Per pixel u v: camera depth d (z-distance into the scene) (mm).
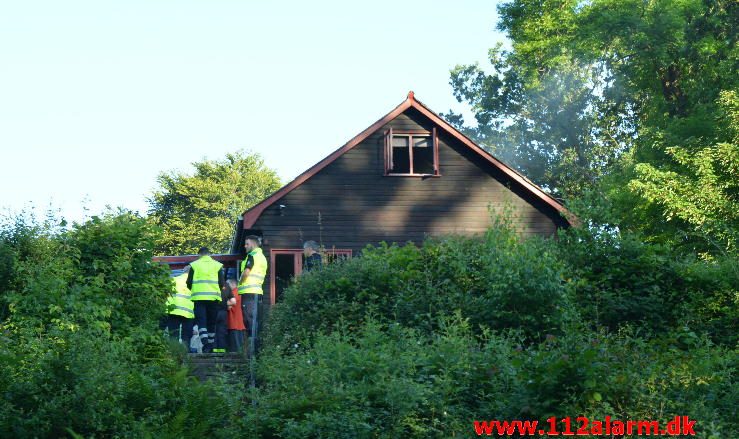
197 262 21094
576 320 16062
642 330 17328
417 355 13523
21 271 15188
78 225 16500
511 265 16328
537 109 50625
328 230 29219
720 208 28969
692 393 12219
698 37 38156
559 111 49688
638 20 37406
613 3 39344
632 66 39781
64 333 12844
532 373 11938
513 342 14852
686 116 38031
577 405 11453
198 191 69438
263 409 12305
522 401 11867
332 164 29625
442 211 29812
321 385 12516
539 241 18688
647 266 18625
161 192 70125
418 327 16062
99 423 11117
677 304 18219
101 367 11711
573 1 44375
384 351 13375
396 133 30000
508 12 46562
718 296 18547
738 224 28828
